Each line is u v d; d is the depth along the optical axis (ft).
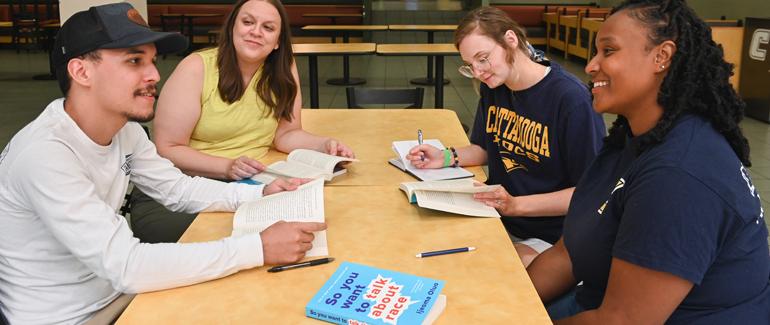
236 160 6.92
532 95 6.48
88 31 4.23
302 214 5.43
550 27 39.68
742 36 21.15
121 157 5.03
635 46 3.81
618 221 4.14
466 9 46.78
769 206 12.50
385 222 5.53
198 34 38.63
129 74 4.35
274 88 7.55
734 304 3.90
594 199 4.52
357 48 21.40
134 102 4.45
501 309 4.04
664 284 3.65
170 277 4.29
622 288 3.85
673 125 3.82
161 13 39.37
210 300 4.18
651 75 3.84
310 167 6.89
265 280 4.44
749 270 3.82
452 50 20.53
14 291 4.50
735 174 3.66
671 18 3.73
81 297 4.61
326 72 31.35
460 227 5.41
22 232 4.38
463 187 6.07
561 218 6.68
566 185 6.66
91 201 4.31
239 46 6.98
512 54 6.36
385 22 45.55
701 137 3.73
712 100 3.74
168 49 4.78
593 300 4.75
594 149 6.13
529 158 6.74
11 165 4.25
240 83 7.27
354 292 4.10
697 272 3.58
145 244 4.41
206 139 7.54
